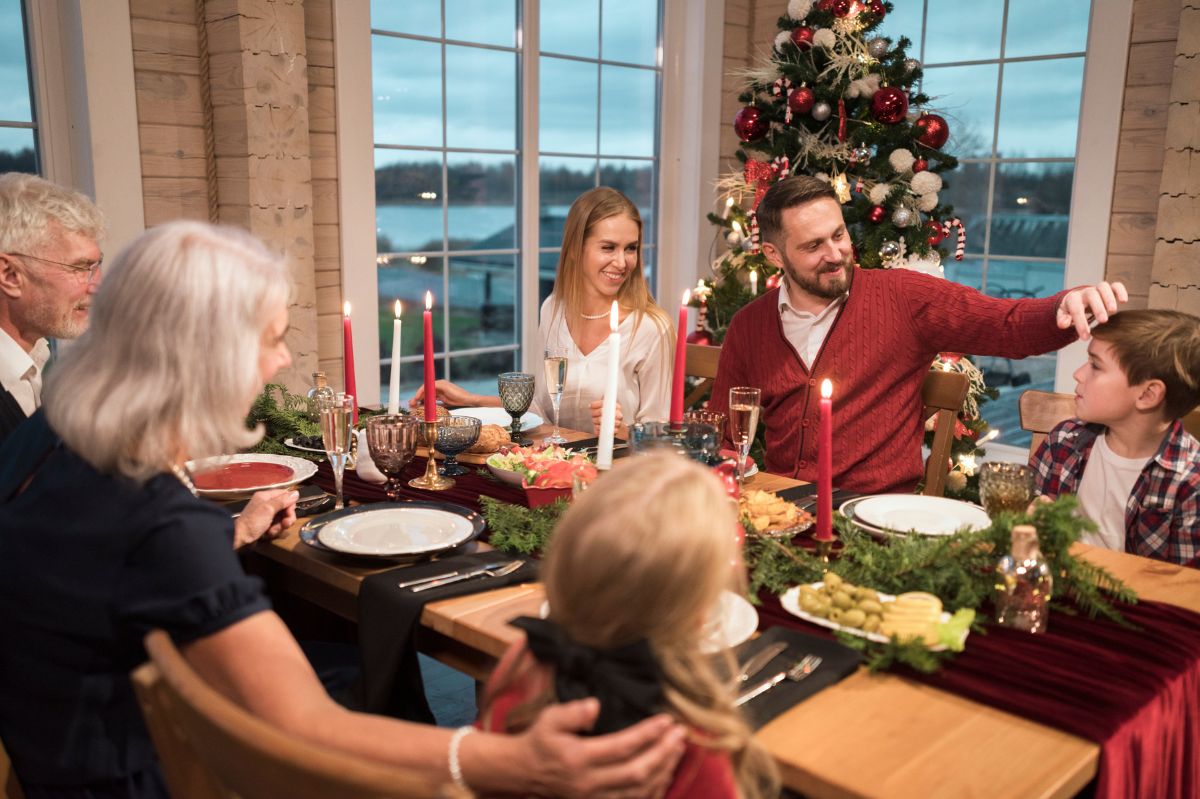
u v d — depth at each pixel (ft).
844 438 7.34
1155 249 11.80
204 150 10.66
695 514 2.46
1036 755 3.05
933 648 3.68
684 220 15.83
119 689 3.40
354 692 4.44
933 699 3.41
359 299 12.11
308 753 2.28
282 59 10.49
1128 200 12.49
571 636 2.56
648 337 8.56
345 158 11.71
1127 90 12.34
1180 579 4.57
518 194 14.25
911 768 2.96
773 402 7.69
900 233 11.17
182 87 10.39
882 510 5.33
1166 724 3.47
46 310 6.08
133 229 10.23
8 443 3.81
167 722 2.76
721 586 2.53
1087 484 6.06
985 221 14.11
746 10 15.61
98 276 6.27
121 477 3.30
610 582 2.43
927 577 4.16
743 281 12.40
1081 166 12.78
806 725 3.22
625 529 2.43
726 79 15.56
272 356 3.68
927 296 7.09
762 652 3.62
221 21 10.24
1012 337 6.63
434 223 13.30
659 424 4.95
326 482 6.05
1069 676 3.54
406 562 4.67
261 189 10.50
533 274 14.53
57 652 3.35
